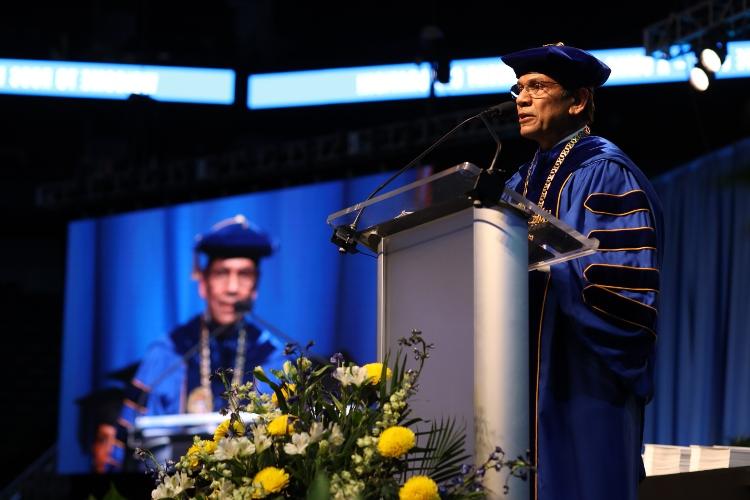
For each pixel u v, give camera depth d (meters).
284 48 13.01
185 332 12.88
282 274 12.72
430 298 2.27
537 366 2.35
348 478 2.02
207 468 2.24
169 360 12.84
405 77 11.23
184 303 12.94
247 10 12.80
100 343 13.09
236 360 12.66
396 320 2.36
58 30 13.00
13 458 15.38
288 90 11.64
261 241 12.83
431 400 2.22
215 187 13.74
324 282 12.59
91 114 14.02
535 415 2.32
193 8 12.64
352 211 2.33
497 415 2.06
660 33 9.26
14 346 16.02
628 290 2.28
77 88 11.62
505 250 2.10
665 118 11.74
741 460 3.39
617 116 11.80
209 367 12.75
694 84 8.77
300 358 2.31
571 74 2.66
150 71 11.68
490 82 10.85
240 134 14.30
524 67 2.73
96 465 12.80
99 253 13.26
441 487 2.04
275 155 12.70
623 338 2.24
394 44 12.15
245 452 2.12
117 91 11.70
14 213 16.14
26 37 12.93
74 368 13.12
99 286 13.20
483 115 2.32
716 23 8.62
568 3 11.51
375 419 2.14
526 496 2.06
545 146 2.78
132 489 12.77
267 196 12.85
